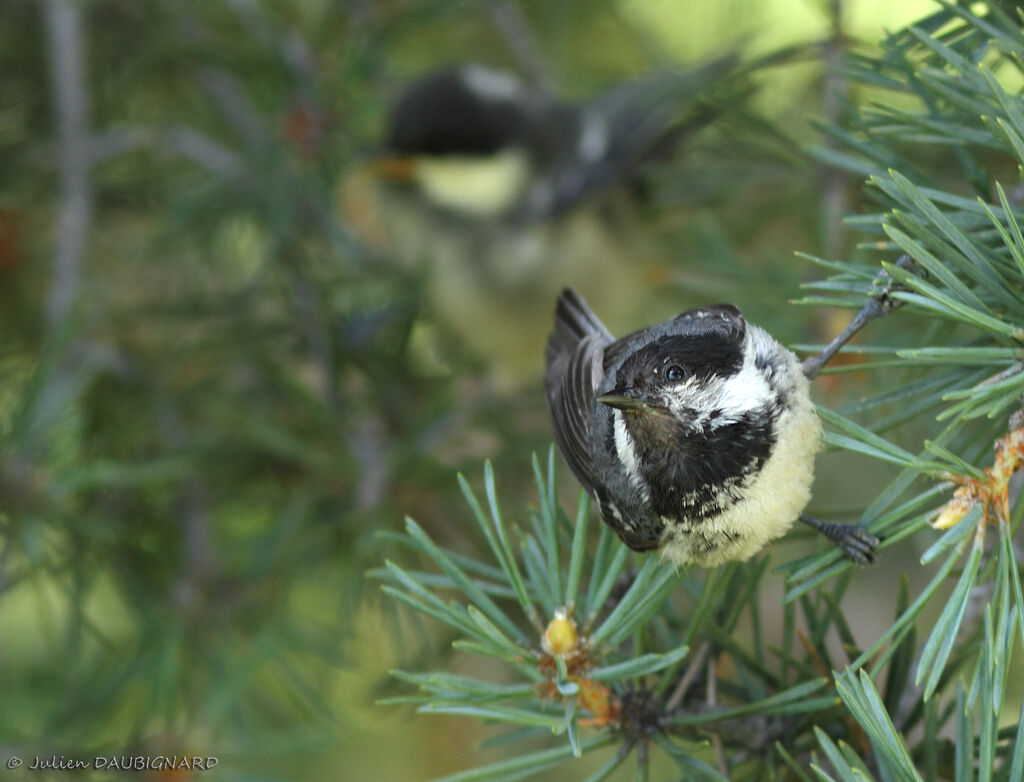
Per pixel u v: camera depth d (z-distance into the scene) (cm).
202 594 360
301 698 360
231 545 361
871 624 366
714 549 347
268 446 361
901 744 342
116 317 363
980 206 345
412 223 438
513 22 410
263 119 367
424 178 434
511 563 345
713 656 347
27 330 365
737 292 363
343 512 360
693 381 347
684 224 387
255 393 362
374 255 368
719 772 346
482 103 432
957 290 343
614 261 446
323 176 366
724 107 363
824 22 361
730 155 365
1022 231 345
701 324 349
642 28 395
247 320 363
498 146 430
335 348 363
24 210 367
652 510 347
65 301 362
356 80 365
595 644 345
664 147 427
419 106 434
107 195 368
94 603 365
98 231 368
